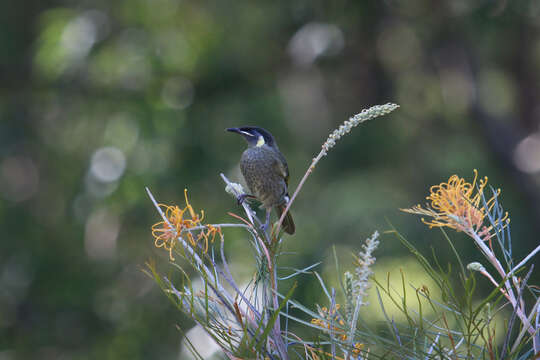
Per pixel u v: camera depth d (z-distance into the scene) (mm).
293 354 2961
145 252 16312
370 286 2541
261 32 16047
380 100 17578
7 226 17297
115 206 15766
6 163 18094
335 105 18297
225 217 14586
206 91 16078
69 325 16516
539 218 15023
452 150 17688
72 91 16219
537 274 13852
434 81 17453
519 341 2463
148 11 16016
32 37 17531
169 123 15695
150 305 16297
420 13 15258
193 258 2918
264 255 2990
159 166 15508
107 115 16516
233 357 2674
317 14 15141
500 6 13242
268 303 2908
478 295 11312
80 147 17312
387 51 16844
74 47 15578
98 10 16250
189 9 16375
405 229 14852
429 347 2643
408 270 10969
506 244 14188
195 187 15586
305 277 11023
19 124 17266
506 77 17812
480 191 2875
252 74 16359
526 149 15922
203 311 2840
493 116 15992
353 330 2549
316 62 16266
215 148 15930
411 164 17469
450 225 2865
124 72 15852
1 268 16922
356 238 15836
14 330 16359
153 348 15797
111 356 16031
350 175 17391
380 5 15008
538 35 16078
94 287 16594
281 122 17078
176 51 15797
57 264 16750
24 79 17047
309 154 17766
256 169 6711
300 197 17266
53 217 17547
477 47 16422
